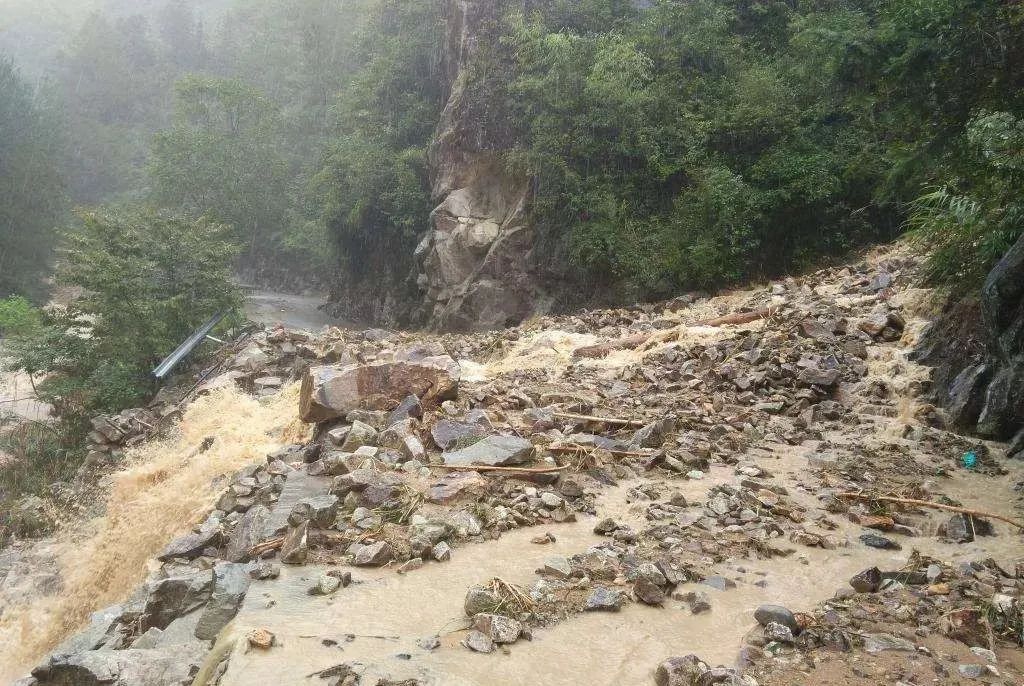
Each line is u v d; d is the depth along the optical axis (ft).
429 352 55.31
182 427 51.01
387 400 34.40
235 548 22.74
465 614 17.01
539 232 92.27
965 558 20.59
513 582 18.72
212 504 31.45
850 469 28.25
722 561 20.15
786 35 98.32
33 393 80.12
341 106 166.30
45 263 176.45
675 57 92.89
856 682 13.94
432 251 103.91
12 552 43.01
